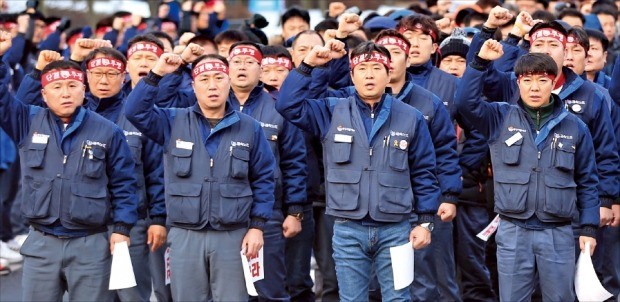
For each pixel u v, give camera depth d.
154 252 12.74
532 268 11.11
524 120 11.13
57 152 10.87
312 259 17.62
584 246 11.22
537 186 10.98
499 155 11.19
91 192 10.87
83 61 13.24
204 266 10.91
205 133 11.02
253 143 11.12
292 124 11.66
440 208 11.82
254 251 10.96
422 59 13.12
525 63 11.03
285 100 10.87
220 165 10.91
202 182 10.88
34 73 12.00
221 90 10.96
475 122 11.24
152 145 12.09
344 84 13.23
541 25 12.12
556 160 10.99
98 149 10.92
